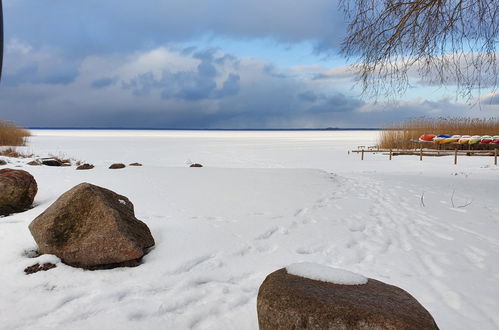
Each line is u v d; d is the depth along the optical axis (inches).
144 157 737.6
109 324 100.3
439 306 115.1
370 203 278.4
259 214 226.2
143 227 159.2
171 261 144.5
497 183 393.1
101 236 136.6
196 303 115.4
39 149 796.6
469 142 754.2
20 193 213.5
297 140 1568.7
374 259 159.3
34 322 101.0
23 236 165.8
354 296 86.4
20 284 123.1
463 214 246.4
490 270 146.0
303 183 354.3
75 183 302.7
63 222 144.9
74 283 124.9
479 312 111.3
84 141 1242.0
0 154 562.9
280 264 150.6
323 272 97.6
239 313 110.1
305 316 82.4
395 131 935.7
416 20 281.7
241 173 398.0
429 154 765.3
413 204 279.4
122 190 282.2
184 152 876.6
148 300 114.7
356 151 832.3
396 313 79.8
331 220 222.4
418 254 166.1
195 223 195.8
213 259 150.3
